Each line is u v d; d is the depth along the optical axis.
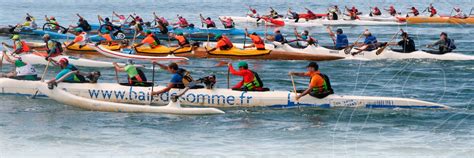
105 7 189.38
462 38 83.44
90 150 29.28
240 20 114.31
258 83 38.16
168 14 152.25
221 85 47.44
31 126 33.53
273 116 36.19
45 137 31.41
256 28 100.75
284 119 35.59
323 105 37.56
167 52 60.41
